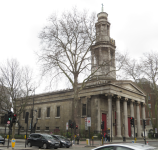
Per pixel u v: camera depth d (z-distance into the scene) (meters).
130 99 52.06
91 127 45.41
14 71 42.09
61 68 36.16
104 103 48.94
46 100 58.47
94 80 48.75
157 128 59.94
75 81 37.16
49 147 22.75
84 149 23.41
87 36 36.78
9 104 42.59
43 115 58.12
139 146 7.48
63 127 50.91
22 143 32.16
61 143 25.59
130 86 52.38
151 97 77.81
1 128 59.12
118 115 45.50
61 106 53.50
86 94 48.16
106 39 50.88
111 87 44.47
